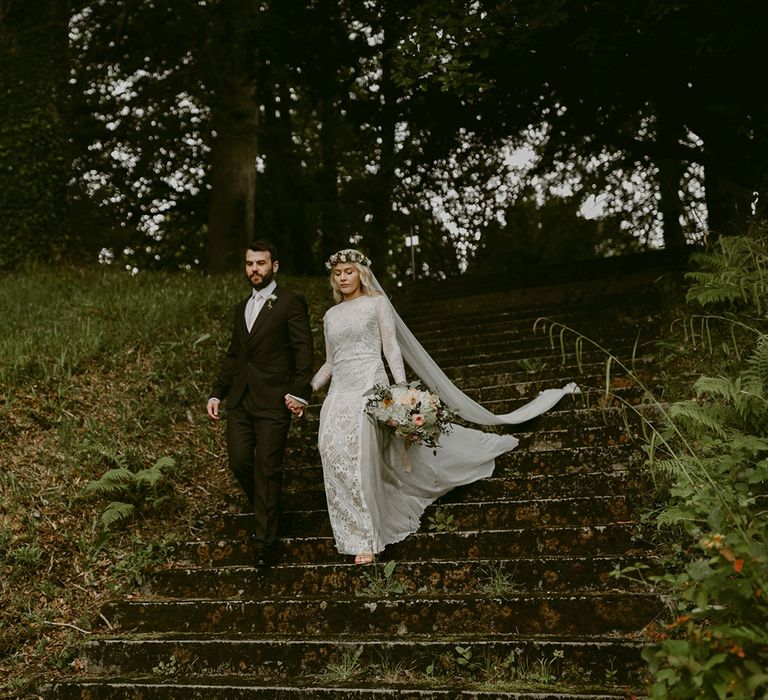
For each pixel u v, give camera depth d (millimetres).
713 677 2555
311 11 11961
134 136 18109
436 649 3770
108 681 3990
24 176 12648
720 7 8500
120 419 6574
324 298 11609
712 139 12430
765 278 6223
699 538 2996
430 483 5133
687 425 4684
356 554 4629
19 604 4570
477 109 13203
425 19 8594
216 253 15234
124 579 4910
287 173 20078
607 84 11289
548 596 3938
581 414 5977
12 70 12945
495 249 28531
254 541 4777
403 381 4965
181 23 15055
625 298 9312
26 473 5664
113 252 21438
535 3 8516
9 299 9594
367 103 13836
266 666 4027
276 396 4996
